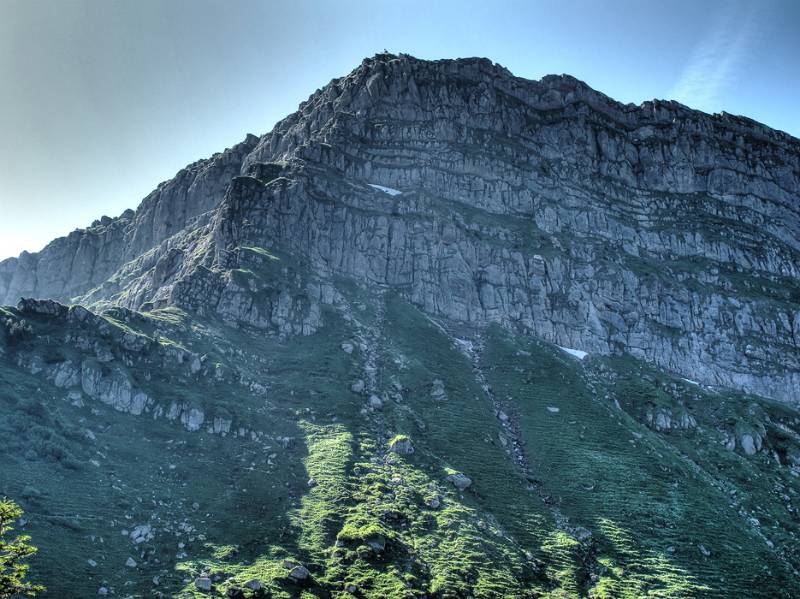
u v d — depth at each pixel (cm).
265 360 17038
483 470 14362
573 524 13238
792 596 12338
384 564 10906
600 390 18900
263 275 19312
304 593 9981
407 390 16912
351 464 13400
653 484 14725
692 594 11744
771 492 15988
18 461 11106
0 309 14188
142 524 10781
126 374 13938
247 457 13288
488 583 10938
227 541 10931
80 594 9038
